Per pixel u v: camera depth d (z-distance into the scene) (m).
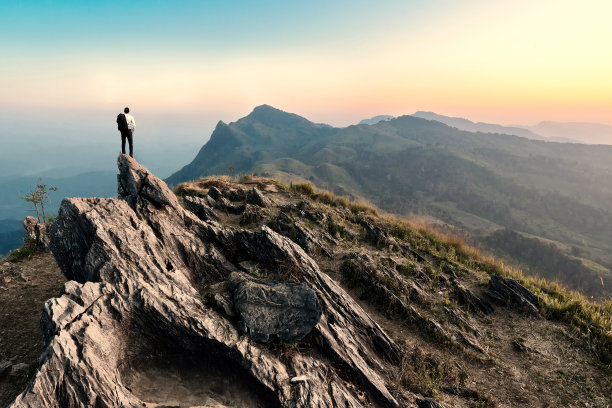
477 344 10.88
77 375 5.55
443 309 12.61
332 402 6.55
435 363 9.73
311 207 21.20
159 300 7.58
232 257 11.62
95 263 8.24
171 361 7.26
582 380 9.37
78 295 7.00
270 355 7.43
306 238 16.06
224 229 12.28
